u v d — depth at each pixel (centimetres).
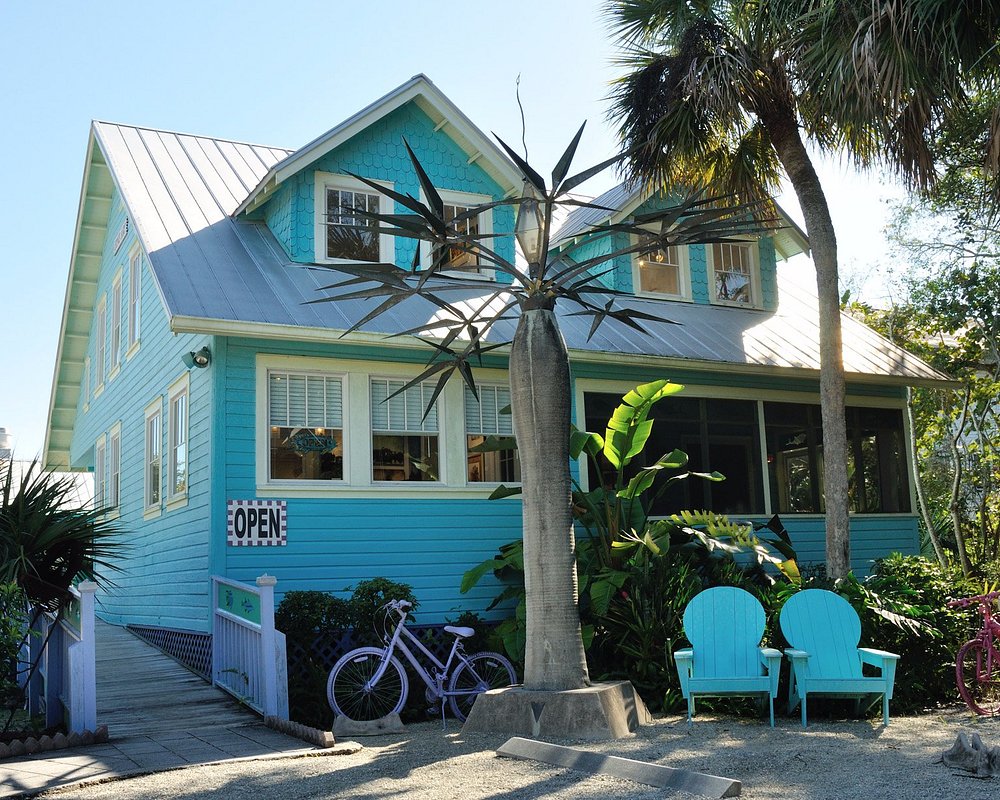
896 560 1177
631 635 1145
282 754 792
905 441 1716
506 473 1361
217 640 1116
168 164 1576
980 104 1638
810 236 1355
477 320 1021
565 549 944
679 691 1059
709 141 1409
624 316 1005
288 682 1059
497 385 1372
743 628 955
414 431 1299
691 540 1298
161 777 714
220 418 1169
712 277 1702
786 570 1180
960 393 2139
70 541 921
